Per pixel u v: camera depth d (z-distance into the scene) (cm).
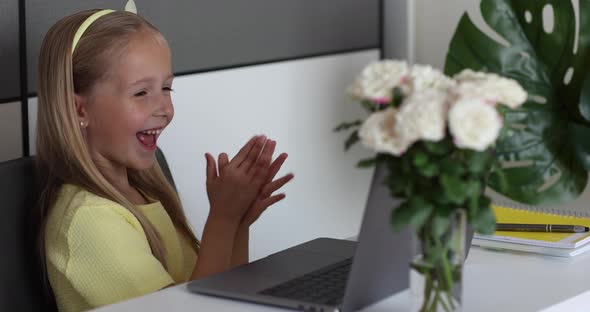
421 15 332
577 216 165
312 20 302
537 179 163
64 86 157
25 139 207
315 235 311
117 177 168
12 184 148
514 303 119
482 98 93
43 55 159
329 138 314
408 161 95
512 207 171
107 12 165
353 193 326
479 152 94
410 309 104
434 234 99
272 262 138
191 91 255
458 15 322
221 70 266
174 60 249
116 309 118
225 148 270
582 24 175
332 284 125
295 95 297
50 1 211
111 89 160
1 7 198
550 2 177
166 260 165
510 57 178
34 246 151
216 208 161
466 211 99
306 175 304
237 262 165
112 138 162
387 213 105
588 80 169
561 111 172
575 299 123
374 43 334
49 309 153
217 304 119
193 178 259
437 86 96
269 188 162
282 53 290
